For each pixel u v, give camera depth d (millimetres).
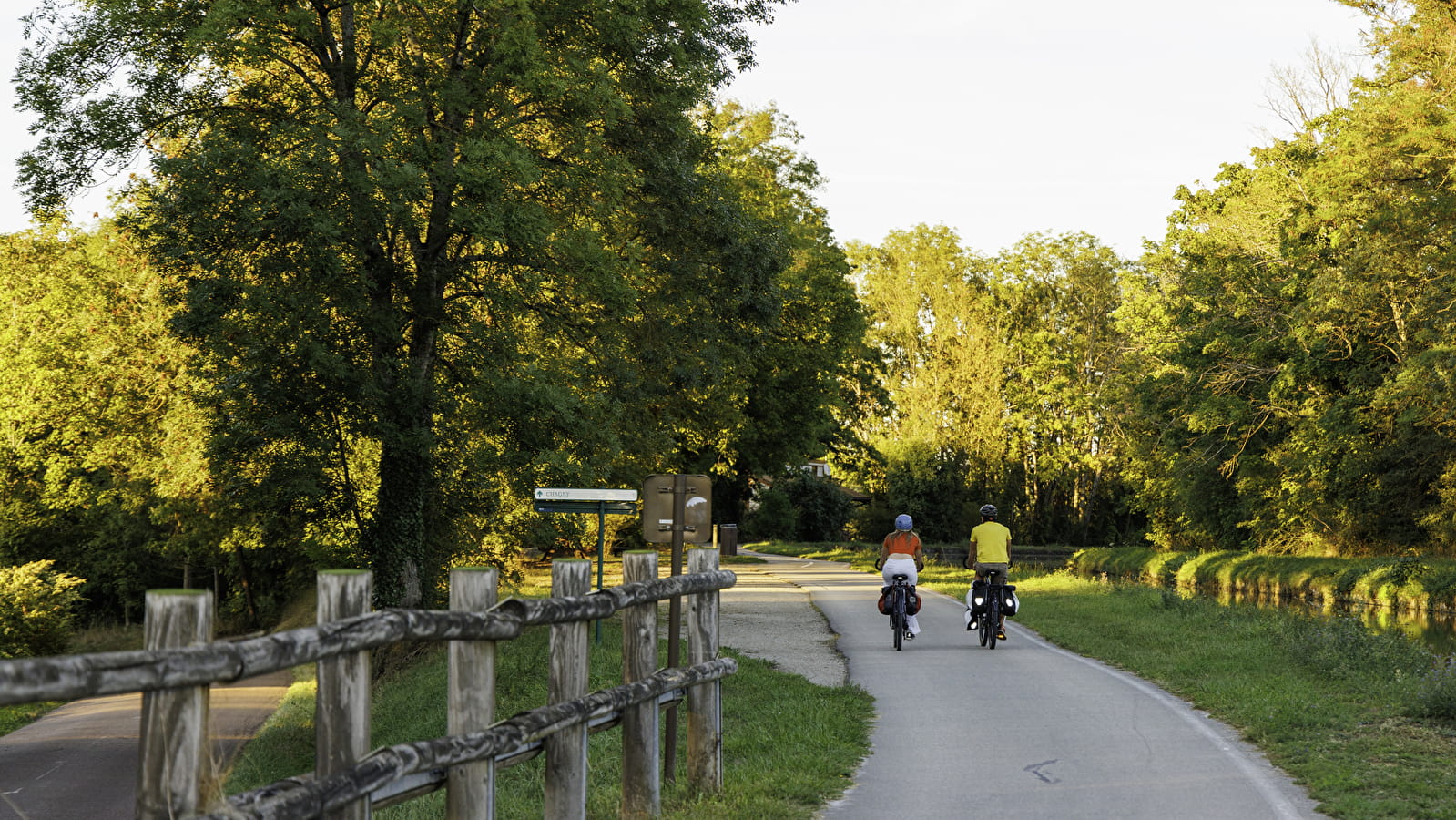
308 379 23984
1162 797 9133
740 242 29391
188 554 51250
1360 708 12516
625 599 8156
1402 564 42875
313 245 20578
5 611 36000
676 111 28109
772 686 15062
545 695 15672
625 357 30328
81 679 3727
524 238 22719
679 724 12812
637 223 28875
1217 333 54125
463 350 26391
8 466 51312
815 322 52094
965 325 94000
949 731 12031
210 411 27016
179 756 4215
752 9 29812
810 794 9273
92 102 23984
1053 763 10461
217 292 21938
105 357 37062
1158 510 73250
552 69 23219
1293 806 8820
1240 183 58281
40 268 40938
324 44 24172
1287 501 55344
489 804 6410
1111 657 17969
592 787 10164
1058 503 97625
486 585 6430
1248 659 16562
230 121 23609
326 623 5098
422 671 22828
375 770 5262
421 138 22719
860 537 92812
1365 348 49375
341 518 27594
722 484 64875
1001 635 19594
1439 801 8641
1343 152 40531
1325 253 47000
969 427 93188
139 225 23391
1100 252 94250
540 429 25875
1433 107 38125
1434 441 46938
